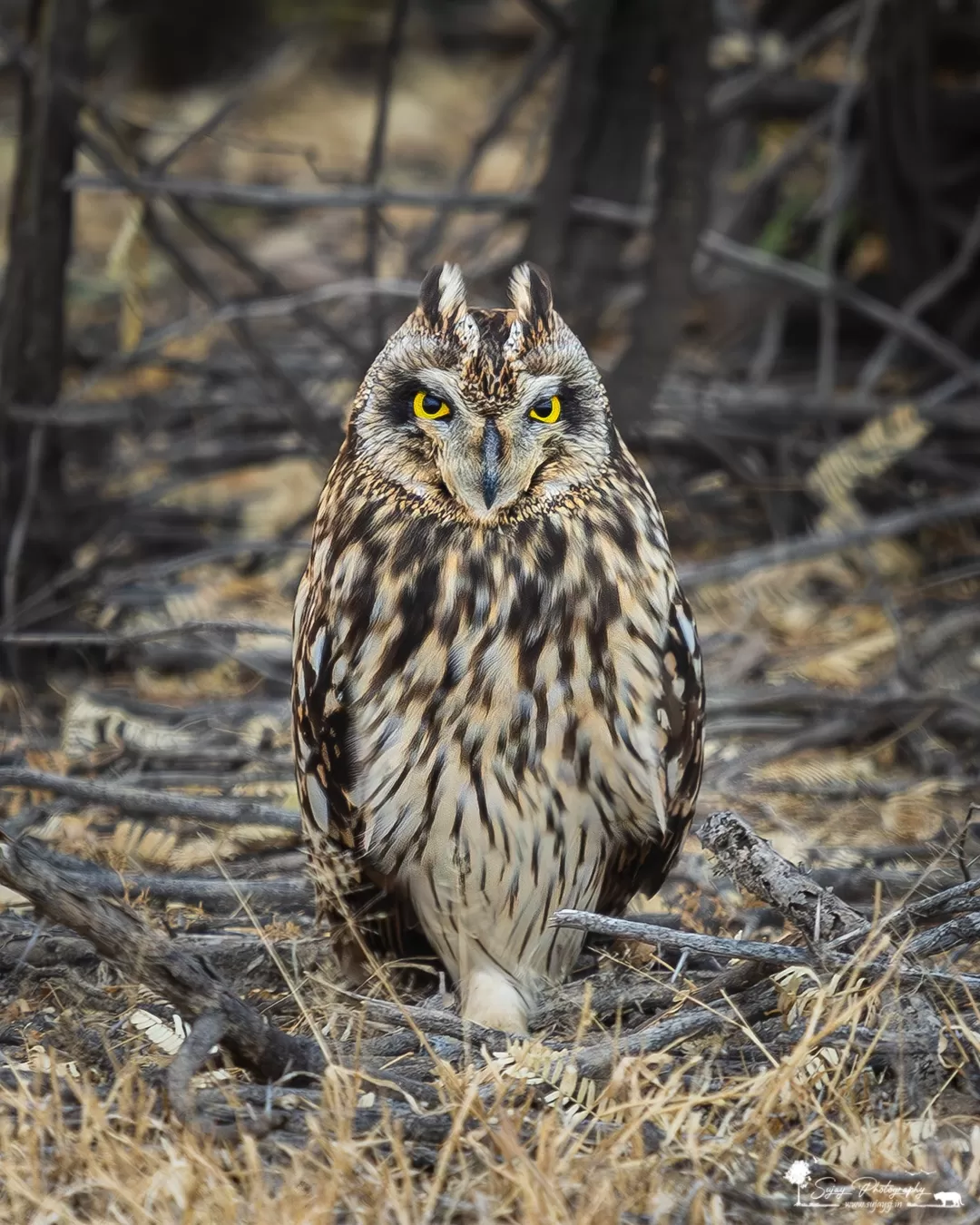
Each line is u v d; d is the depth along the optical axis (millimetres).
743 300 18422
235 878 9109
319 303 19500
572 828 7809
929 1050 6602
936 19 16109
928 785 10594
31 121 12328
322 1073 6520
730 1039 6875
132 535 14703
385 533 7664
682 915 8320
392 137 30000
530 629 7527
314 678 7914
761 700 11586
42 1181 5836
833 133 17000
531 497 7598
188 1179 5586
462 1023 6977
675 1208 5691
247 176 27109
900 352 18062
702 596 13914
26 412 12289
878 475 15164
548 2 13133
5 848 6195
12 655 12297
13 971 7773
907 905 7574
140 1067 6609
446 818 7699
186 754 10789
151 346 13508
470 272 14961
